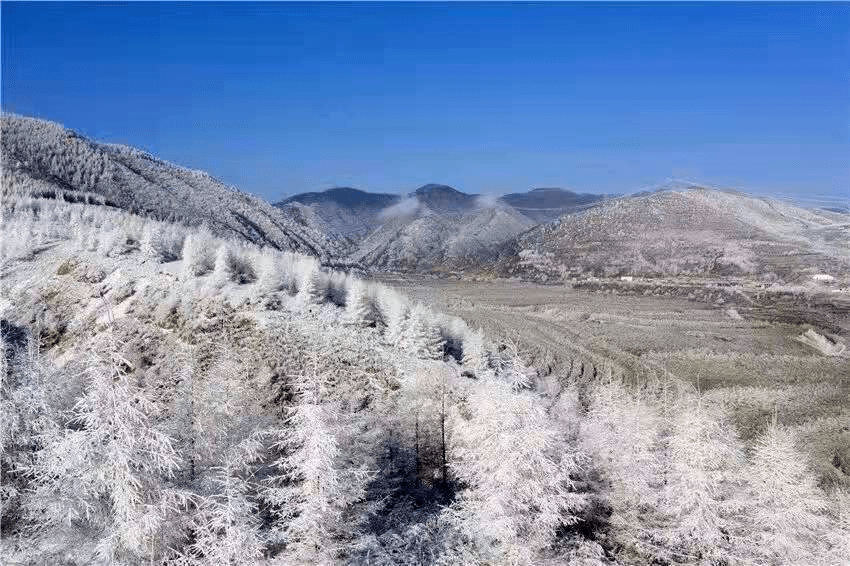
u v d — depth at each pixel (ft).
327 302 176.55
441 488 95.45
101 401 51.03
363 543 62.69
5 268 196.34
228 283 174.70
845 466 114.93
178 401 71.05
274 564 56.29
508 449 65.26
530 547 64.49
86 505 51.16
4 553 55.47
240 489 56.44
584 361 209.05
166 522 51.83
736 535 70.33
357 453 72.13
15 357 83.41
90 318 162.81
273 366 134.82
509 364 85.51
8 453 63.77
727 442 76.28
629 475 77.77
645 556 71.56
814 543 71.05
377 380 132.57
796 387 170.71
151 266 184.03
